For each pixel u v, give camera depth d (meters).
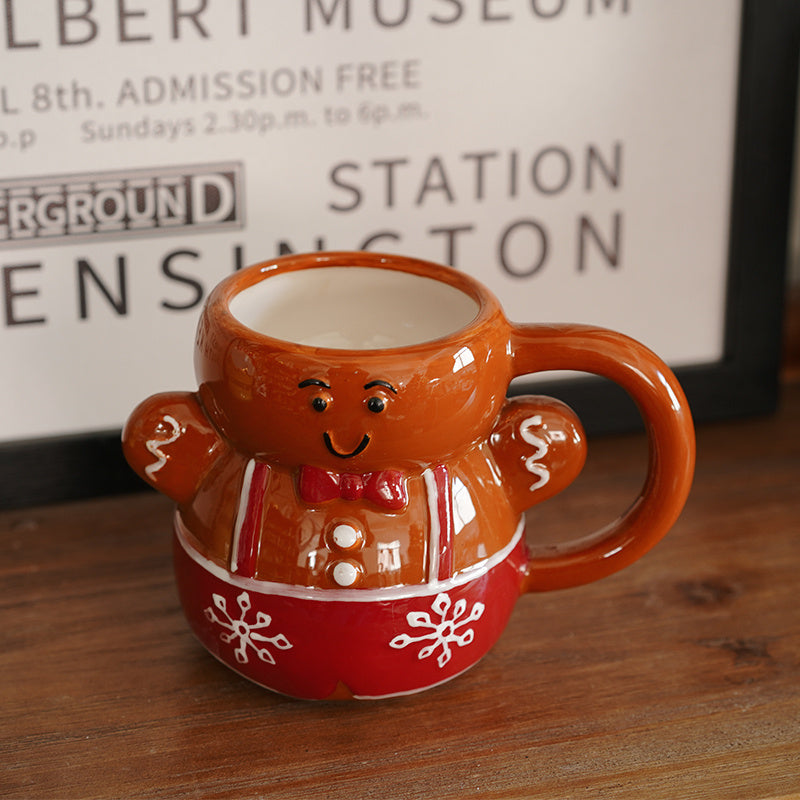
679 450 0.56
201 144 0.65
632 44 0.68
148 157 0.64
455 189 0.68
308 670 0.56
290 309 0.59
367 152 0.67
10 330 0.65
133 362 0.66
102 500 0.68
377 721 0.57
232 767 0.55
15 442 0.66
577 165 0.69
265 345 0.53
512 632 0.61
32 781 0.55
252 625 0.55
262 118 0.65
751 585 0.64
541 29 0.67
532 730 0.57
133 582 0.63
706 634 0.61
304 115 0.65
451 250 0.69
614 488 0.69
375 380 0.52
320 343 0.59
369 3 0.65
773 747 0.56
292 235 0.67
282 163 0.66
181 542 0.57
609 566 0.58
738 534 0.66
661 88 0.69
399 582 0.55
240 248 0.66
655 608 0.62
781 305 0.73
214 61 0.64
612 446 0.72
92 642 0.60
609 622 0.62
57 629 0.61
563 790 0.55
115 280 0.65
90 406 0.66
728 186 0.71
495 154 0.68
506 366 0.55
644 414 0.56
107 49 0.63
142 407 0.56
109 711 0.57
